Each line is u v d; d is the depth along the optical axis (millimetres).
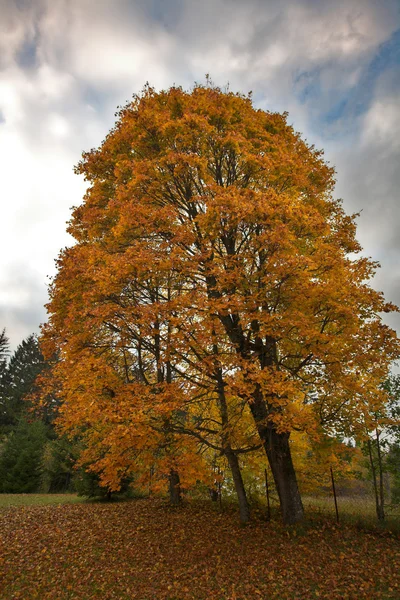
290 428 7527
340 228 10555
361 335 8086
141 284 9102
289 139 11117
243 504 10352
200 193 10078
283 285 8289
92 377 8484
